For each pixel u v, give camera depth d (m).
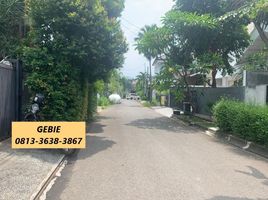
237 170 9.18
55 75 11.95
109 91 64.12
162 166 9.43
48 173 8.29
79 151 11.49
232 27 23.28
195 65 23.02
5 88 11.62
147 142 13.67
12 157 9.40
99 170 8.92
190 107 27.36
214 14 23.33
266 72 21.16
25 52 11.98
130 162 9.87
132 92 116.69
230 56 27.05
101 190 7.21
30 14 12.70
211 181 8.02
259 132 11.81
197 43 23.48
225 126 15.46
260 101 17.36
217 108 16.41
